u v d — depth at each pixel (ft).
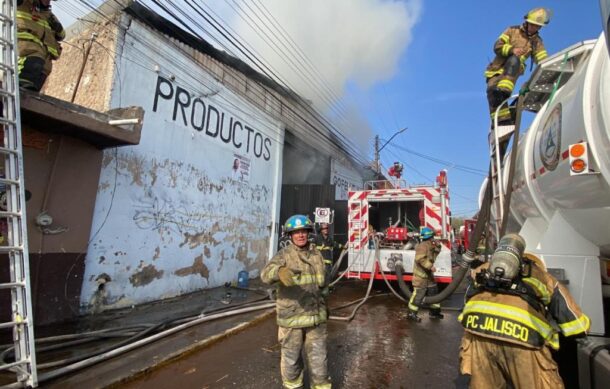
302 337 10.52
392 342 16.93
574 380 8.63
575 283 9.53
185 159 25.02
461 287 35.65
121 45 20.68
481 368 8.09
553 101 10.41
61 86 22.20
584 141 8.22
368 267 29.37
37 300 16.01
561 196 9.57
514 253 7.91
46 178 16.42
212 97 27.86
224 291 26.55
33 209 15.94
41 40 14.79
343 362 14.26
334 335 17.87
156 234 22.59
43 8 14.97
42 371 11.39
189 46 25.53
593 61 8.27
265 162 35.29
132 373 11.94
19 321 10.00
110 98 19.88
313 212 40.75
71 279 17.34
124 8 20.68
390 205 32.91
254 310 20.86
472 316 8.27
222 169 28.91
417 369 13.66
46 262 16.37
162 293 23.00
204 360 13.92
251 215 32.81
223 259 28.96
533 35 14.03
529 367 7.51
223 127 29.12
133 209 21.04
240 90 31.48
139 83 21.71
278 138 37.70
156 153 22.65
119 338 15.11
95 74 20.66
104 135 16.67
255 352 14.92
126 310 19.79
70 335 14.02
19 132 10.61
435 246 22.04
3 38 10.62
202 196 26.58
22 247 10.14
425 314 22.82
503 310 7.85
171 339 15.38
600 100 7.56
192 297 23.93
